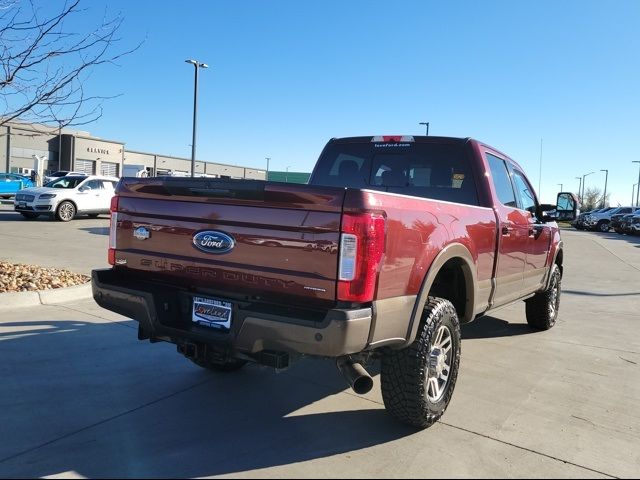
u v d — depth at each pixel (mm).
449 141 5273
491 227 4754
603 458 3535
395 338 3398
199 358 3623
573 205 6617
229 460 3340
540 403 4477
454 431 3865
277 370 3371
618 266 15641
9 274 7887
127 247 4039
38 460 3264
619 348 6344
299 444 3580
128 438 3598
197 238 3641
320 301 3191
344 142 5902
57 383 4527
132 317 3875
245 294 3496
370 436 3734
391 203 3314
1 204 29250
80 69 7062
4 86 6828
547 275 6777
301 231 3207
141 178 3930
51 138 61875
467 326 7328
